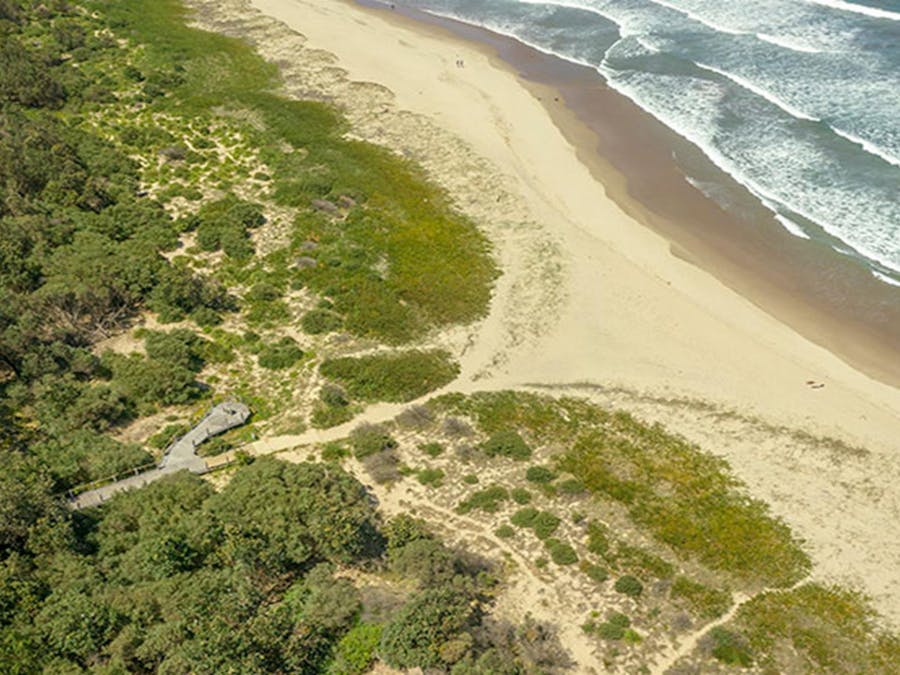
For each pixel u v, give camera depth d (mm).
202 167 71312
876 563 37500
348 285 56625
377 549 37688
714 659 33312
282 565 35688
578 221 64125
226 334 52656
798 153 68688
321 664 31656
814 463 43125
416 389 48469
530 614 35406
